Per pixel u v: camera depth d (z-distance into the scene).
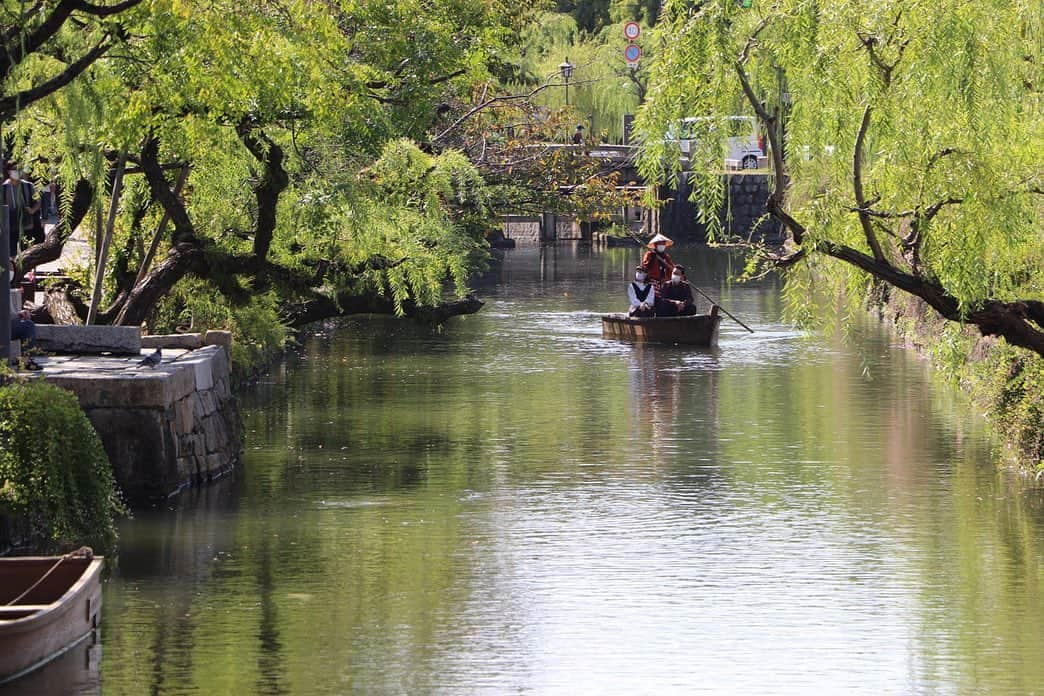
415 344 85.38
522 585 36.22
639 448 54.00
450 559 38.56
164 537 40.41
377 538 40.62
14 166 49.06
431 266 58.72
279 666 30.16
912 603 34.84
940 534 41.44
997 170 35.12
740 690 29.03
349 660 30.61
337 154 55.28
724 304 109.44
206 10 40.50
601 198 81.88
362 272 58.41
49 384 37.41
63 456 36.22
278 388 68.25
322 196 53.84
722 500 45.59
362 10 54.88
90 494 36.84
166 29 39.53
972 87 34.09
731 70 36.31
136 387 44.44
